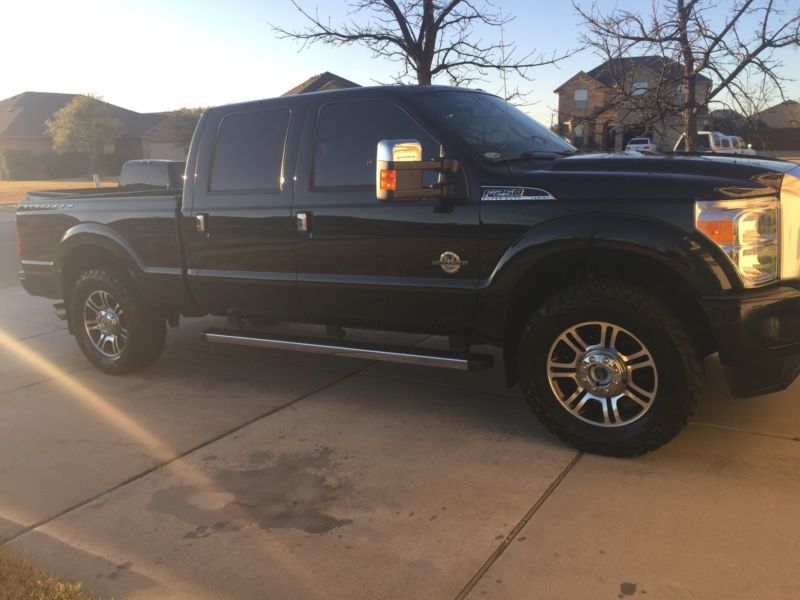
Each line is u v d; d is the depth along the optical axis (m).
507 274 3.82
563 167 3.83
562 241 3.60
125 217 5.32
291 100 4.66
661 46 9.39
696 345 3.53
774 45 8.92
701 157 3.84
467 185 3.93
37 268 5.92
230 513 3.41
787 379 3.53
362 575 2.86
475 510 3.32
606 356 3.66
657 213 3.41
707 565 2.79
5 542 3.21
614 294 3.56
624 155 4.01
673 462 3.68
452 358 4.14
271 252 4.68
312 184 4.49
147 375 5.68
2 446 4.33
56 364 6.12
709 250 3.33
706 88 9.93
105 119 63.59
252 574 2.90
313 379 5.43
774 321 3.34
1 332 7.41
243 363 5.92
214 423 4.59
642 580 2.72
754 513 3.15
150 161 8.73
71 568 2.98
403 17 8.84
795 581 2.67
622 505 3.28
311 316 4.68
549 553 2.93
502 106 4.82
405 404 4.79
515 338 4.09
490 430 4.27
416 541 3.08
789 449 3.76
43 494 3.68
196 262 5.05
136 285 5.38
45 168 61.28
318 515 3.35
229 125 4.89
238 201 4.78
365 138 4.34
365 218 4.25
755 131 10.04
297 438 4.29
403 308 4.25
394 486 3.60
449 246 3.99
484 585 2.75
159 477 3.83
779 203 3.42
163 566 2.98
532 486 3.52
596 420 3.81
